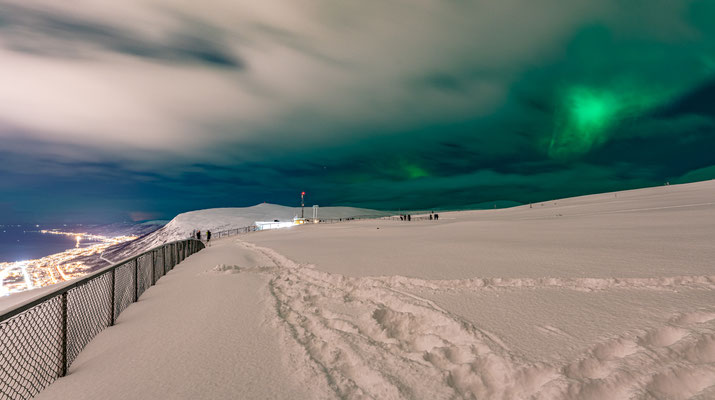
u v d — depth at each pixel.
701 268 6.08
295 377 3.25
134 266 6.83
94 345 4.41
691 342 3.03
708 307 4.00
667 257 7.41
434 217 66.81
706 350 2.97
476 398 2.78
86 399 3.00
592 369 2.96
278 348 3.98
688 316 3.80
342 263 9.82
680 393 2.51
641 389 2.51
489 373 3.06
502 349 3.38
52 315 3.56
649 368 2.74
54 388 3.27
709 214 20.62
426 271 7.66
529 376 2.89
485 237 15.83
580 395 2.55
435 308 4.84
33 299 2.99
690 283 5.22
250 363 3.59
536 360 3.10
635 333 3.47
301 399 2.87
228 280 8.36
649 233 12.86
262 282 7.98
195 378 3.29
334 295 6.36
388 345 3.94
